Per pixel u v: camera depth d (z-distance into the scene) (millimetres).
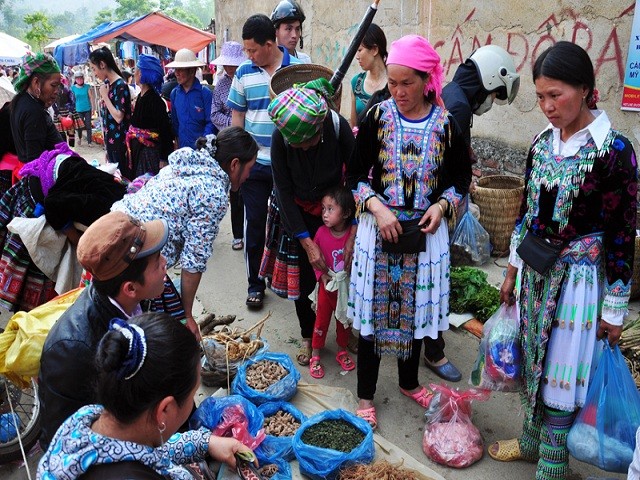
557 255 2191
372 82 4145
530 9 4879
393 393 3279
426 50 2404
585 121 2076
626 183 2025
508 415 3088
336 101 3410
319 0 7598
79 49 16531
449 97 3186
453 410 2854
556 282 2211
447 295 2789
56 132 4203
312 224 3221
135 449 1305
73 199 2941
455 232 4750
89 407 1435
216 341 3311
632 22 4172
